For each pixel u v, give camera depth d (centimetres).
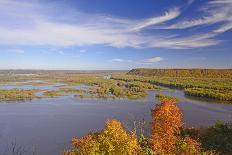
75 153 2205
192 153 2645
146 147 2736
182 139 2884
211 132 3709
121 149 2156
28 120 5388
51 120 5384
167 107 2866
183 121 5303
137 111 6206
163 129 2819
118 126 2217
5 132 4591
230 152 3109
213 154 2856
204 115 5891
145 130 4359
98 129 4738
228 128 3803
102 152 2145
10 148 3859
